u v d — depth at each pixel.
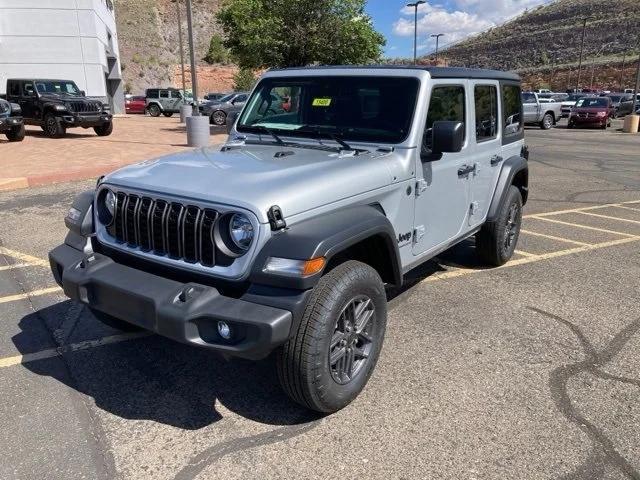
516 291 5.19
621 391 3.52
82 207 3.59
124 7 92.56
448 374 3.68
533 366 3.81
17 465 2.80
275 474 2.75
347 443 2.98
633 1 148.88
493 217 5.34
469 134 4.61
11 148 15.72
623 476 2.75
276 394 3.46
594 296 5.10
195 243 2.94
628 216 8.54
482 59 147.25
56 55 32.59
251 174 3.14
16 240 6.70
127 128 25.19
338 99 4.11
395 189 3.63
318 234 2.83
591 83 95.75
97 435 3.05
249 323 2.64
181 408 3.31
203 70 78.75
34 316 4.57
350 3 19.55
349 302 3.04
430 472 2.77
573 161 15.13
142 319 2.95
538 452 2.93
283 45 19.45
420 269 5.78
